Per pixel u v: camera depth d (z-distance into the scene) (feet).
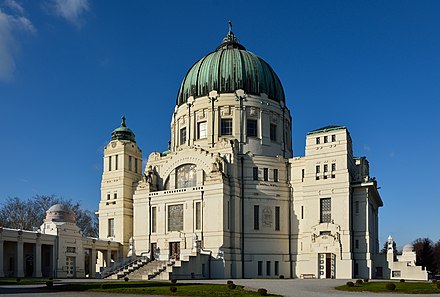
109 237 372.58
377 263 321.11
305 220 328.90
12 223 442.09
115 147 381.19
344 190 317.01
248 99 366.84
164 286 191.11
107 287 183.73
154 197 349.61
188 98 382.63
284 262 334.85
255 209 337.72
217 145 345.10
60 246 307.78
